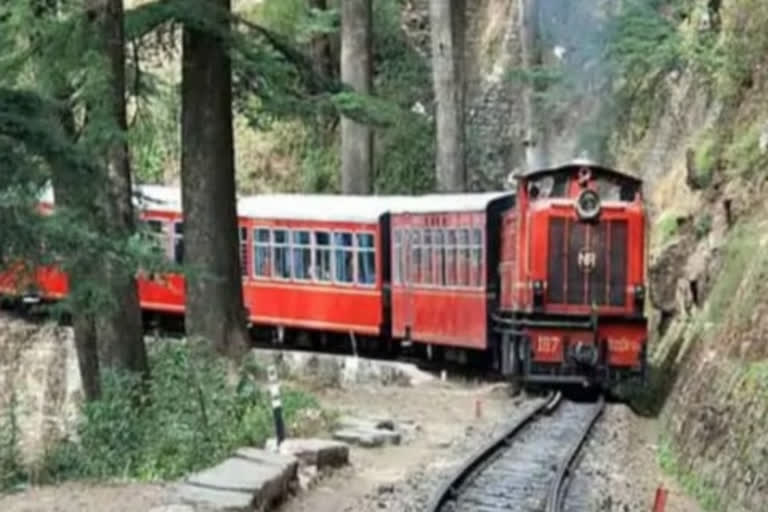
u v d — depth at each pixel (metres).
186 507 13.22
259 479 14.36
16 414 20.70
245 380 20.19
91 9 17.83
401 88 45.03
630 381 25.64
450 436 20.44
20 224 14.33
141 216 21.27
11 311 30.28
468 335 28.28
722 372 18.28
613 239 25.92
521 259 25.95
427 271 29.61
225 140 23.20
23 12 17.81
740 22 28.36
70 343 28.20
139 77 22.22
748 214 24.41
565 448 19.00
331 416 20.88
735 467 15.51
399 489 15.87
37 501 13.95
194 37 22.78
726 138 27.81
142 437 17.02
